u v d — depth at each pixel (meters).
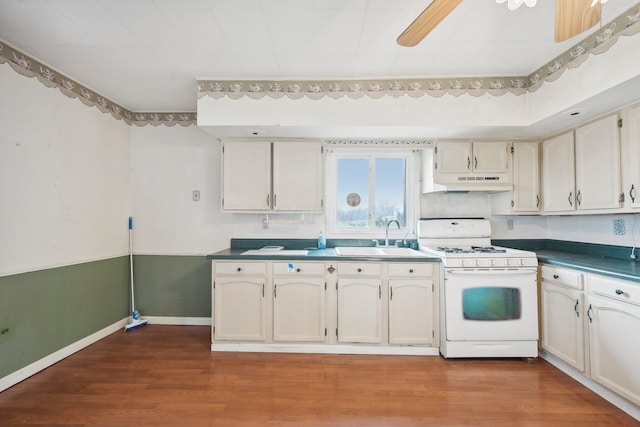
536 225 3.50
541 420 1.95
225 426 1.88
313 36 2.14
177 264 3.66
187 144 3.66
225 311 2.92
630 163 2.21
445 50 2.30
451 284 2.73
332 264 2.88
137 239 3.67
